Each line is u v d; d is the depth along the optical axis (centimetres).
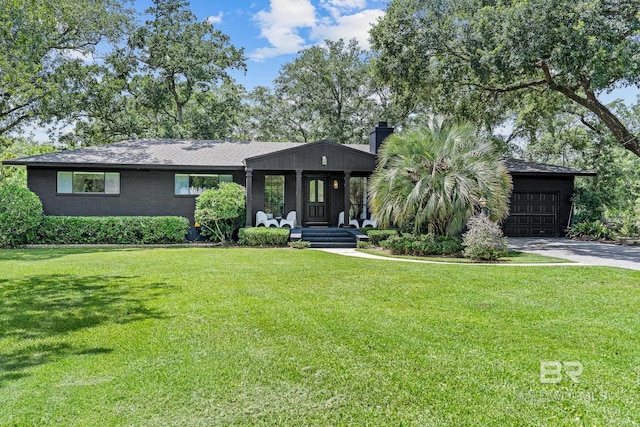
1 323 516
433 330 489
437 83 1788
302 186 1752
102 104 2288
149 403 318
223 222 1566
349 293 679
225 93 2995
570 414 304
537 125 2416
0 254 1172
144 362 396
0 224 1361
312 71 3394
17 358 405
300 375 367
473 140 1245
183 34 2595
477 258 1083
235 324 512
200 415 302
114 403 317
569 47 1291
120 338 462
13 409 308
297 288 715
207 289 704
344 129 3334
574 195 1908
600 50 1227
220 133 2866
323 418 298
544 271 875
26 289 700
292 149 1559
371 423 292
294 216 1700
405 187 1206
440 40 1625
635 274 842
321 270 893
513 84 1902
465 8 1661
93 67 2192
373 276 822
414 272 865
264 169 1570
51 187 1573
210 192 1507
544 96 2050
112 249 1338
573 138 2484
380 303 615
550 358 407
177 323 516
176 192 1652
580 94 2084
